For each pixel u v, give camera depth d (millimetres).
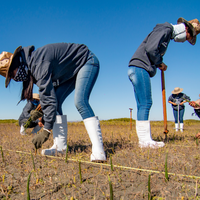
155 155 2348
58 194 1371
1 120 12664
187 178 1612
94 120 2221
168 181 1563
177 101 6547
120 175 1697
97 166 1953
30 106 4594
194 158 2176
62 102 2686
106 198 1298
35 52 2076
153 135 4215
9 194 1383
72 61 2305
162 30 2699
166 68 3377
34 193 1394
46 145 3027
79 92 2285
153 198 1308
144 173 1720
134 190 1412
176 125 6809
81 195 1350
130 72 2982
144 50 2910
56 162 2080
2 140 3715
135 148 2701
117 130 6156
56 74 2312
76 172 1777
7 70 1995
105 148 2848
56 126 2523
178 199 1281
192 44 3125
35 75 2088
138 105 2975
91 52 2443
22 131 4711
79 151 2635
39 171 1798
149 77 2926
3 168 1919
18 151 2613
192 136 3975
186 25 2926
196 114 4031
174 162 1961
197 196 1313
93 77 2365
